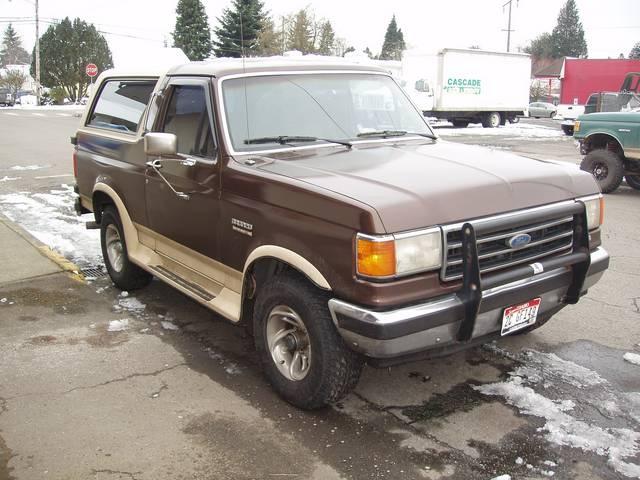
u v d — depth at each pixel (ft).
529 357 14.60
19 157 50.67
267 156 13.19
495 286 11.00
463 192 10.96
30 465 10.49
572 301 12.83
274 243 11.76
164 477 10.22
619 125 35.83
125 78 18.30
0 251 22.65
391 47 279.49
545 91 229.66
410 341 10.38
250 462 10.62
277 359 12.51
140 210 16.58
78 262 21.95
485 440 11.28
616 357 14.71
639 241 25.57
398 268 10.11
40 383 13.25
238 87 13.99
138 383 13.30
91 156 19.08
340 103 15.12
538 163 13.29
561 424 11.75
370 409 12.32
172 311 17.39
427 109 96.07
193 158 13.89
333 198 10.58
